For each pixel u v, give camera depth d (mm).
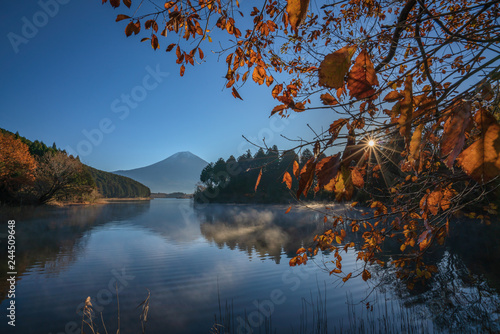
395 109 786
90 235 17500
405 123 734
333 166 751
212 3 1586
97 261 10898
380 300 6238
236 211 41219
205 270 9609
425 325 4930
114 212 38969
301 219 26734
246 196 57375
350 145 770
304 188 781
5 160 31500
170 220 28406
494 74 667
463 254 9828
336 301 6402
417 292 6496
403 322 5082
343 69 651
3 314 6133
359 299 6395
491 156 558
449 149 628
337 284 7453
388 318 5293
